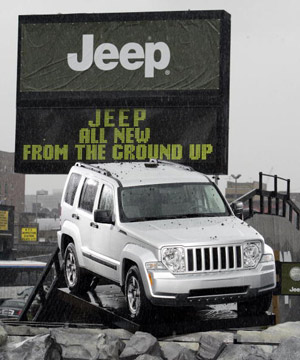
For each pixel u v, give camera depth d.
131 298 26.14
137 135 45.50
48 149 46.31
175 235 25.53
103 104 46.03
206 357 22.98
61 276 40.69
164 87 45.53
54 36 47.06
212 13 45.34
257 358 22.34
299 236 63.50
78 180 32.03
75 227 31.16
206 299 24.97
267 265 26.20
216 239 25.31
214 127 44.78
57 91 46.56
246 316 28.08
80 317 36.69
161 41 45.88
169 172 29.83
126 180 28.66
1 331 23.48
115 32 46.47
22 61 47.12
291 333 26.39
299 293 42.03
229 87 44.94
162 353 23.31
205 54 45.34
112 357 22.64
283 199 55.25
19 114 46.69
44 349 21.92
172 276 24.67
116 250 27.23
